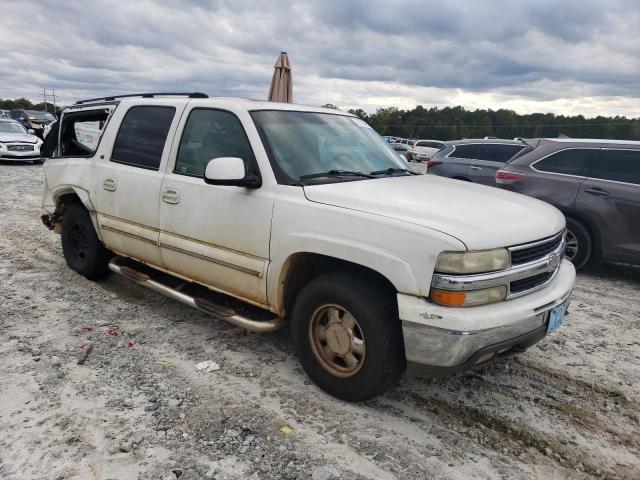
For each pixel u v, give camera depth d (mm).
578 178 6602
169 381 3396
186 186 3930
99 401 3125
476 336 2699
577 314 5117
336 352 3207
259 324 3568
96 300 4820
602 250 6445
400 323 2973
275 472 2572
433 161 10320
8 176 14211
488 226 2885
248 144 3627
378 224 2906
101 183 4750
